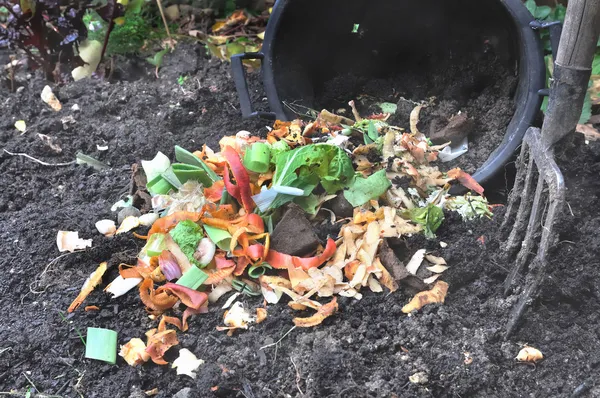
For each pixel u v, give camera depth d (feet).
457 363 3.87
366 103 5.40
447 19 5.14
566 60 3.99
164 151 5.11
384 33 5.32
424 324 4.01
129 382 3.92
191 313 4.10
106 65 5.88
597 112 5.54
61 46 5.82
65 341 4.06
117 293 4.19
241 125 5.26
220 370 3.88
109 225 4.52
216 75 5.77
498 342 4.02
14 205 4.82
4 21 6.68
